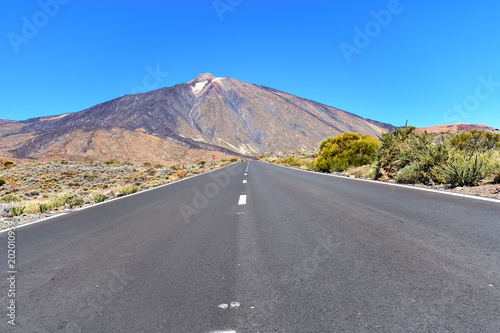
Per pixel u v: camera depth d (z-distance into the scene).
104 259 3.81
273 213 6.41
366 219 5.11
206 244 4.25
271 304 2.31
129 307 2.42
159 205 8.98
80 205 10.87
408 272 2.72
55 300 2.62
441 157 9.75
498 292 2.24
